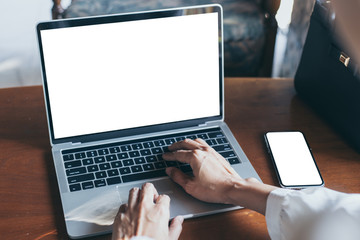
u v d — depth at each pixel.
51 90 0.79
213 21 0.85
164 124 0.88
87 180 0.75
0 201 0.71
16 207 0.70
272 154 0.84
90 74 0.81
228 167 0.75
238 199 0.68
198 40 0.85
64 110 0.81
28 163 0.80
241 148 0.86
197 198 0.72
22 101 0.97
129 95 0.84
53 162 0.80
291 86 1.09
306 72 0.99
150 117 0.87
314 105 0.99
